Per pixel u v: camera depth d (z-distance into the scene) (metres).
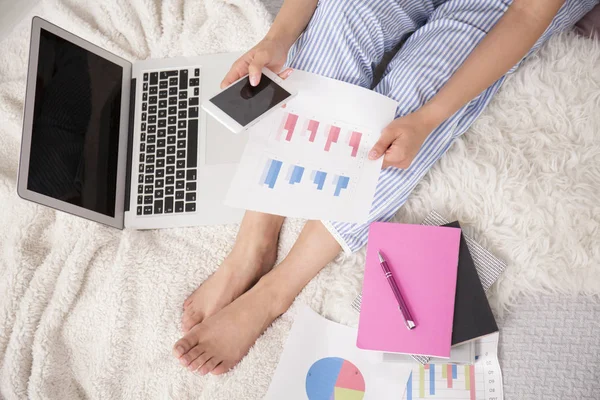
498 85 1.19
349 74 1.08
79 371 1.21
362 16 1.07
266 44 1.06
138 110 1.30
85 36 1.43
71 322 1.21
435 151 1.10
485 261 1.11
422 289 1.07
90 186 1.19
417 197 1.17
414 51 1.11
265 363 1.12
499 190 1.14
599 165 1.14
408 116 1.02
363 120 1.02
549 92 1.18
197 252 1.23
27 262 1.25
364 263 1.16
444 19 1.12
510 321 1.10
